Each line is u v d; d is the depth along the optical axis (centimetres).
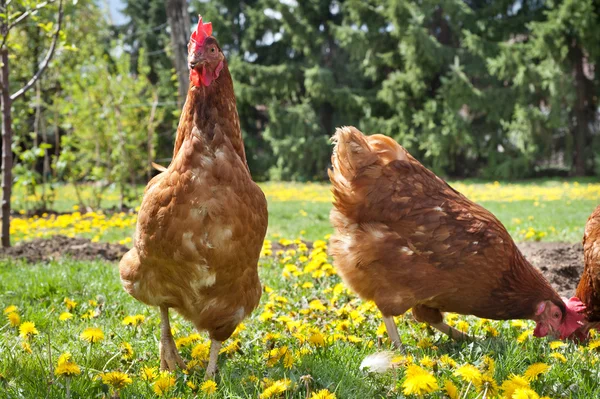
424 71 821
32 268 176
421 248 114
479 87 866
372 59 848
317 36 878
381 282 117
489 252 115
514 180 790
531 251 201
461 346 116
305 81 856
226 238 95
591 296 125
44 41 378
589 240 126
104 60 400
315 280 163
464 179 838
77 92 388
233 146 99
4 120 213
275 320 125
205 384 90
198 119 96
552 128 778
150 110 448
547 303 118
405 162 122
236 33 961
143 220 96
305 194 602
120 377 87
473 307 118
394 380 96
